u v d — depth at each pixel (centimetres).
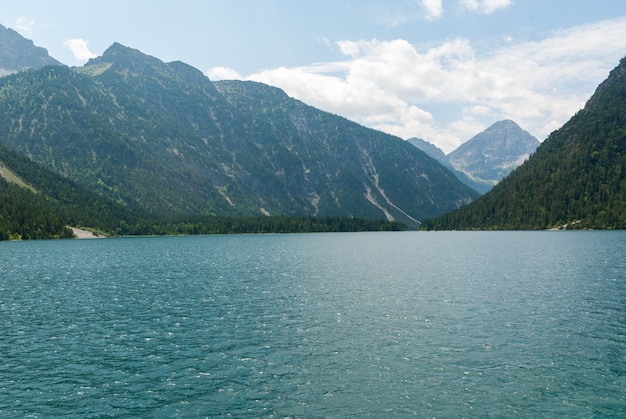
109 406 3142
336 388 3378
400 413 2994
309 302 6412
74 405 3162
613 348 4150
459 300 6347
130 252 16800
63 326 5216
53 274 9931
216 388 3412
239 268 10919
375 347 4278
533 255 12625
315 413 3011
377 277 8956
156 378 3616
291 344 4416
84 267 11356
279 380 3541
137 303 6500
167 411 3062
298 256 14562
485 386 3375
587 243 16412
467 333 4672
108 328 5112
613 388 3325
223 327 5088
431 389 3338
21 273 10144
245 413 3025
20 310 6088
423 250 16375
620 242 16525
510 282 7838
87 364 3947
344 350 4209
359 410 3042
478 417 2936
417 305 6069
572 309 5647
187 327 5116
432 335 4619
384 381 3484
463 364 3806
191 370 3778
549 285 7419
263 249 18350
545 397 3194
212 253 16138
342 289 7500
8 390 3412
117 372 3756
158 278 9150
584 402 3119
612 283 7481
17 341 4625
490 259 12012
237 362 3944
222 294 7169
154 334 4847
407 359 3938
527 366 3741
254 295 7044
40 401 3225
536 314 5425
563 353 4034
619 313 5416
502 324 4997
